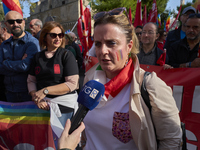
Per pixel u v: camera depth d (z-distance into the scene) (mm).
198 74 2234
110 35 986
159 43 4617
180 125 1038
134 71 1076
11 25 2365
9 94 2453
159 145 1069
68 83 2062
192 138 2184
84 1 26203
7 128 2340
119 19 1015
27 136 2279
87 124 1232
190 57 2734
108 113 1113
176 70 2404
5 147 2373
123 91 1126
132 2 16469
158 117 995
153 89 991
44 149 2213
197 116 2176
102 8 16703
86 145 1273
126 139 1077
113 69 1070
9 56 2408
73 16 26969
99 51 1035
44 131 2211
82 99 952
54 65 2066
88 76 1360
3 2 2926
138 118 991
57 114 2082
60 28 2160
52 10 30109
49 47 2156
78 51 4684
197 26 2531
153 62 2857
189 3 13219
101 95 970
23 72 2387
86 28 4633
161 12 20281
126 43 1041
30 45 2391
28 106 2305
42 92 1966
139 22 5027
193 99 2230
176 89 2355
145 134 1022
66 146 850
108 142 1131
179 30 3768
